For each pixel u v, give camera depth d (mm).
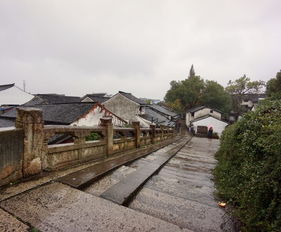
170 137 20156
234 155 5133
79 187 3320
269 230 2207
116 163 5211
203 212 3064
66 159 4242
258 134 3805
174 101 46906
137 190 3676
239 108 44656
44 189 3062
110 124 6094
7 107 21969
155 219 2559
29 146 3275
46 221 2258
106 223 2355
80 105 12406
